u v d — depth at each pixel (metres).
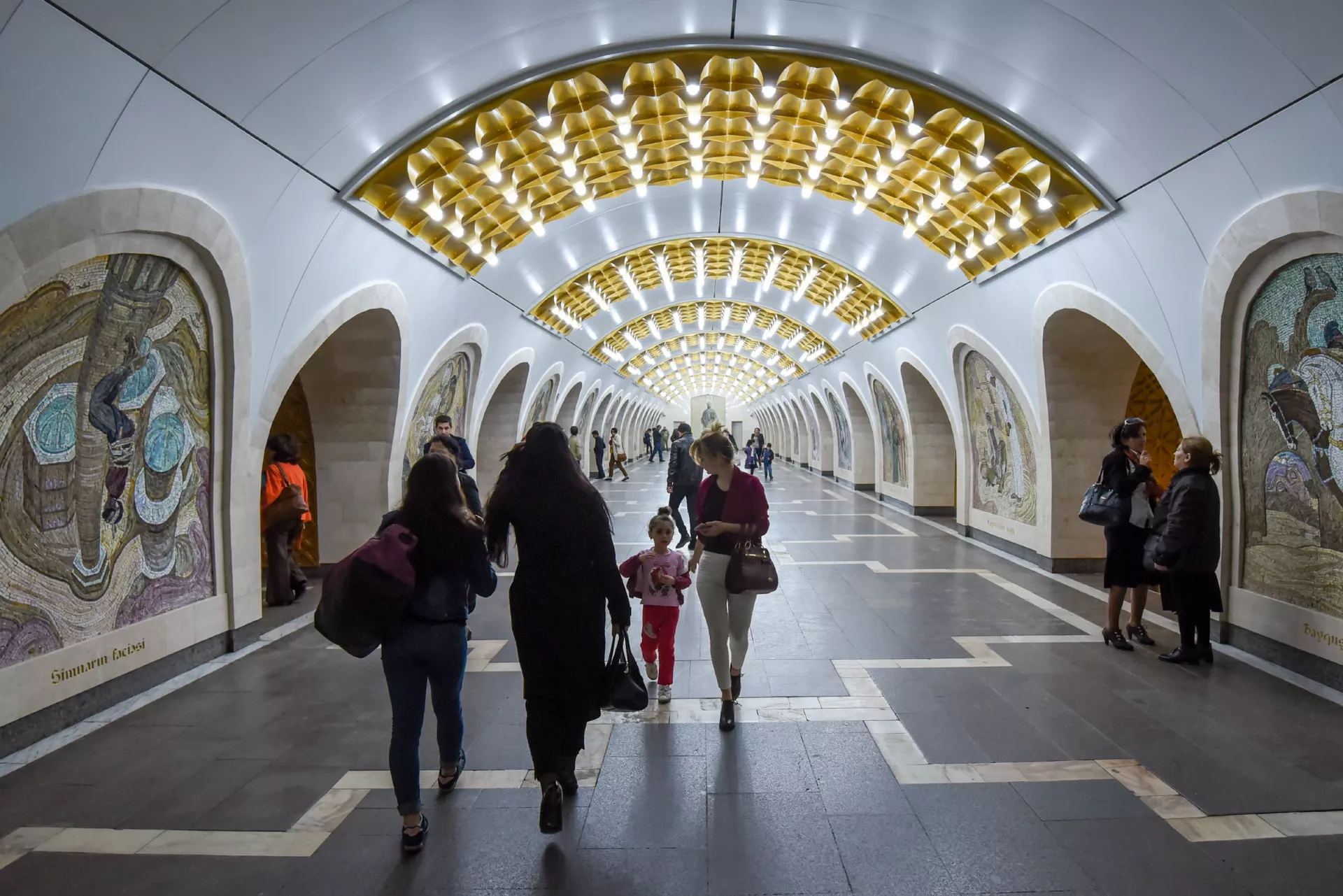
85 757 4.25
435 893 2.98
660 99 6.96
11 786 3.90
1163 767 4.00
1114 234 6.80
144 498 5.41
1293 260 5.14
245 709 5.01
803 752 4.24
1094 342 8.89
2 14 3.29
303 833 3.43
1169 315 6.64
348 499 9.45
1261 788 3.76
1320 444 5.23
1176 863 3.13
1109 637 6.30
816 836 3.37
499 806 3.66
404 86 5.71
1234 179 5.22
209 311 5.78
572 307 15.44
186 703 5.12
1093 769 3.99
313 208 6.36
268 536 7.91
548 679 3.29
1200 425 6.48
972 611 7.52
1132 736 4.41
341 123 5.70
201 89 4.49
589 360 22.33
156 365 5.42
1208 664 5.75
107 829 3.47
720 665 4.60
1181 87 4.93
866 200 9.38
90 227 4.27
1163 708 4.86
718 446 4.64
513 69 6.13
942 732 4.49
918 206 8.94
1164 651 6.13
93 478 4.93
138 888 3.02
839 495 21.50
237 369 6.15
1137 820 3.48
